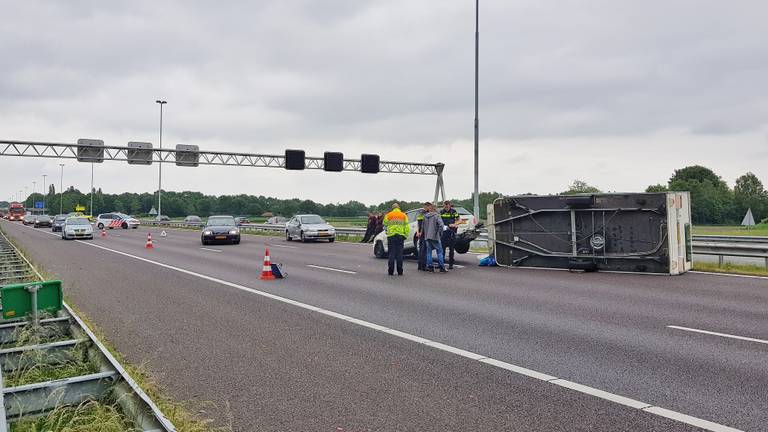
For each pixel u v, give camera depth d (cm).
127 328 780
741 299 996
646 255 1380
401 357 621
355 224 6469
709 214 9638
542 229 1548
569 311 895
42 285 658
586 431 411
